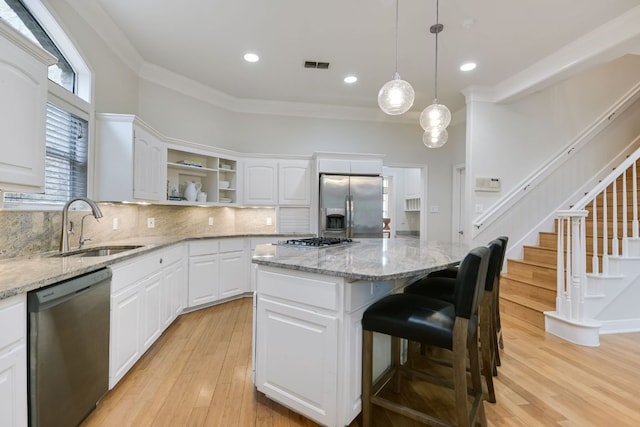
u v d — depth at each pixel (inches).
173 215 150.9
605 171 172.9
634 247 113.5
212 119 173.2
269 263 66.7
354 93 174.4
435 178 209.0
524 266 144.4
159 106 149.3
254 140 187.9
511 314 130.1
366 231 175.8
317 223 177.6
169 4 100.7
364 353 58.8
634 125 177.8
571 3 98.3
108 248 98.4
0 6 78.5
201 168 153.2
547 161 168.1
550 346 100.3
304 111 193.2
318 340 60.2
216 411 66.9
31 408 48.5
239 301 151.6
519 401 71.0
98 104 109.1
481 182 162.4
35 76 62.6
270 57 134.6
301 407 62.9
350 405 58.5
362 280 57.2
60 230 91.0
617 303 112.5
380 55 131.8
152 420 63.8
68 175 96.0
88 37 103.1
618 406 69.1
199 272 135.3
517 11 102.3
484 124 163.5
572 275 109.7
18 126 58.4
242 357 92.0
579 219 105.6
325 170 174.6
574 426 62.7
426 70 144.3
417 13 104.0
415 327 53.9
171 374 82.0
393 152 204.7
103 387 68.0
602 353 95.3
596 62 119.5
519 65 139.4
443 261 68.2
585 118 175.6
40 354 49.3
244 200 172.4
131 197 107.6
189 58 135.9
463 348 49.8
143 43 124.1
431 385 79.4
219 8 102.5
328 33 116.3
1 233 71.4
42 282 50.0
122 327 76.9
